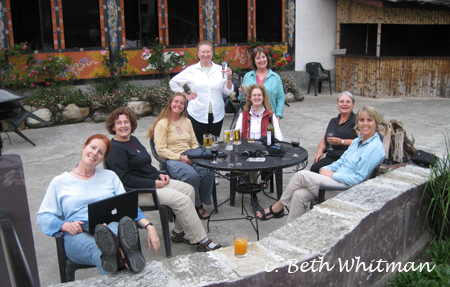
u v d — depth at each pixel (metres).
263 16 11.81
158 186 3.67
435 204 3.57
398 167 4.14
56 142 7.45
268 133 4.42
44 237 4.01
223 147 4.53
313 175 3.77
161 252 3.72
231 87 5.35
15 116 2.20
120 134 3.67
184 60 10.78
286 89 11.32
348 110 4.48
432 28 13.52
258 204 4.59
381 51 13.82
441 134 7.67
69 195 2.89
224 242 3.85
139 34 10.30
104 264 2.27
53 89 9.16
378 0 11.01
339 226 2.72
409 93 11.98
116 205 2.75
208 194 4.36
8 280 2.33
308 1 12.37
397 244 3.40
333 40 13.04
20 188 2.41
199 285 2.06
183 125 4.56
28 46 9.09
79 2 9.52
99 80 9.94
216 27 11.10
